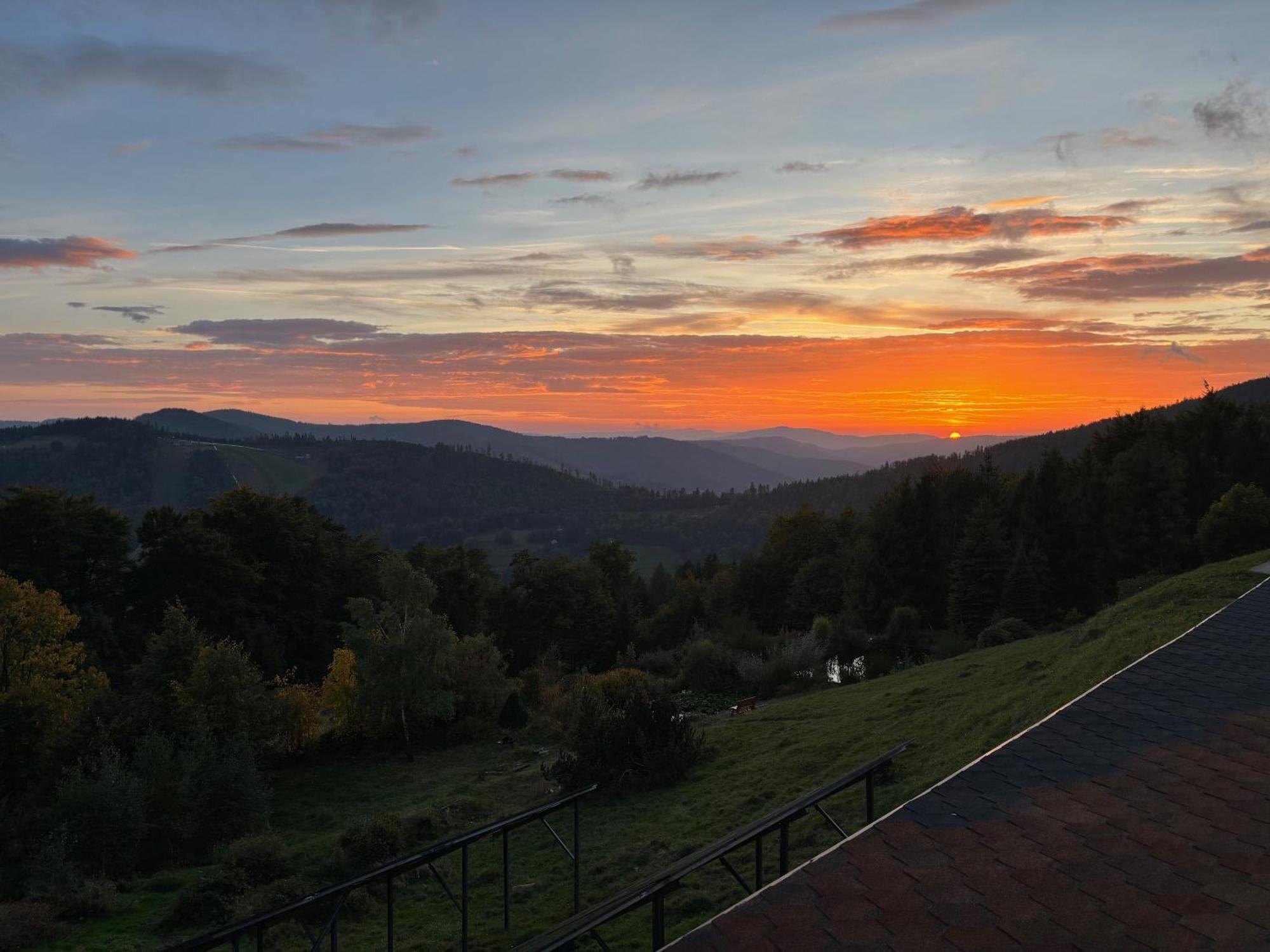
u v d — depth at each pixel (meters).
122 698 34.16
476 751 36.09
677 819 19.17
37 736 32.19
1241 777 7.26
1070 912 5.32
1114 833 6.38
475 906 15.97
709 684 44.19
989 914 5.37
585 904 14.84
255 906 16.80
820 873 6.14
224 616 58.81
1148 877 5.66
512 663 69.31
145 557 61.66
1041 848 6.22
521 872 17.59
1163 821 6.51
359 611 37.75
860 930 5.31
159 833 23.92
